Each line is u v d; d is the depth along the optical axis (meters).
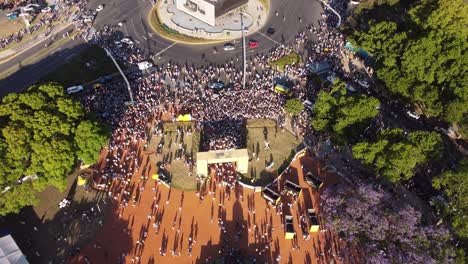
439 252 75.31
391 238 76.81
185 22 150.50
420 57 106.00
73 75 123.06
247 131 109.69
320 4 160.38
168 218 90.19
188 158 102.94
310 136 109.50
